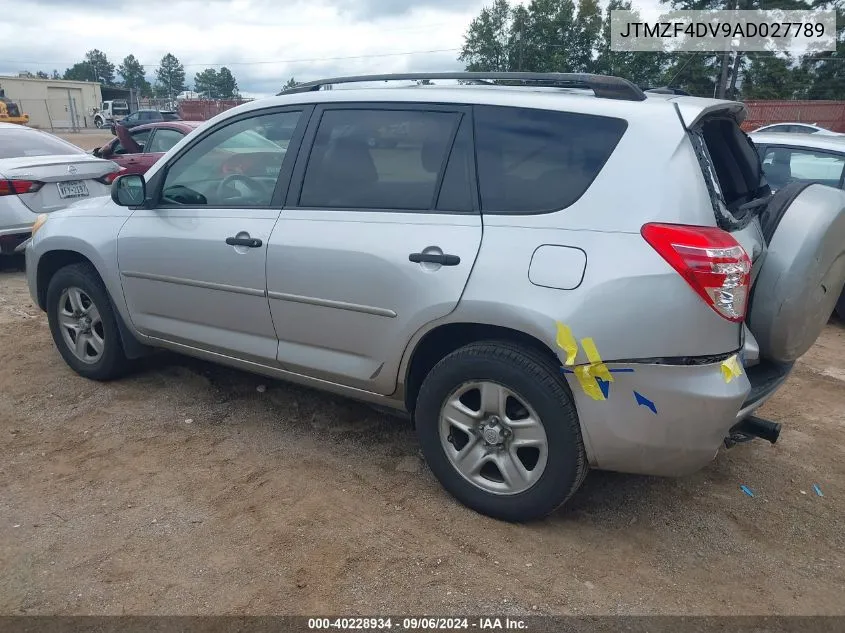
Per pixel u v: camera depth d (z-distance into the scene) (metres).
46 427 4.04
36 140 8.49
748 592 2.72
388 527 3.09
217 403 4.37
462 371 3.00
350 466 3.62
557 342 2.69
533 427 2.90
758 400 2.99
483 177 3.01
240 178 3.74
